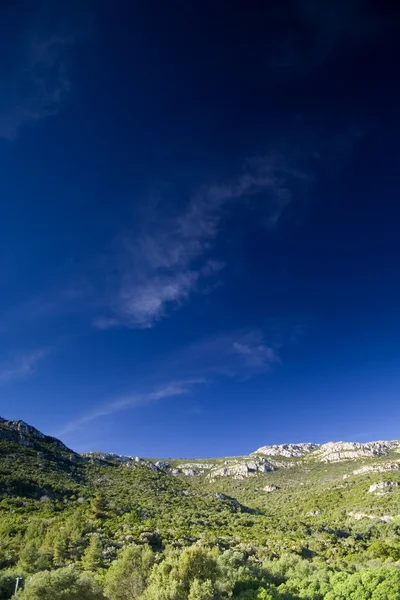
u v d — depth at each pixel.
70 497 131.50
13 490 122.69
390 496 183.88
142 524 108.19
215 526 125.75
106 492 152.62
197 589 42.53
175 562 49.62
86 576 49.91
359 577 58.28
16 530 88.56
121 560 54.91
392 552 98.88
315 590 58.81
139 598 46.50
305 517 178.88
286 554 87.25
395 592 53.09
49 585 45.78
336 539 121.31
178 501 163.12
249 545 99.94
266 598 48.38
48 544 77.75
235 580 56.94
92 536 79.19
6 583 53.97
